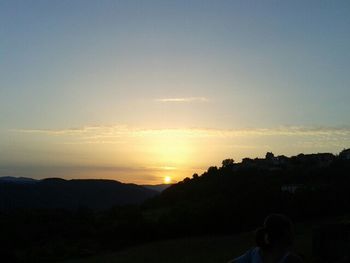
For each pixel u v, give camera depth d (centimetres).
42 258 5325
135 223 6969
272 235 390
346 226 2912
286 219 396
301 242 4253
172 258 5494
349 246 2820
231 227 7244
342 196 7688
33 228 5991
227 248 5962
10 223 5834
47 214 6506
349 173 9381
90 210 7238
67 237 6162
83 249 5825
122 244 6488
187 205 7850
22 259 5197
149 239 6931
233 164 11594
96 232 6519
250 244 6156
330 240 2856
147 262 5319
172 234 7088
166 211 7881
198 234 7225
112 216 7181
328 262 2764
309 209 7150
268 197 7631
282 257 385
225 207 7362
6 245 5322
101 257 5731
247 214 7381
